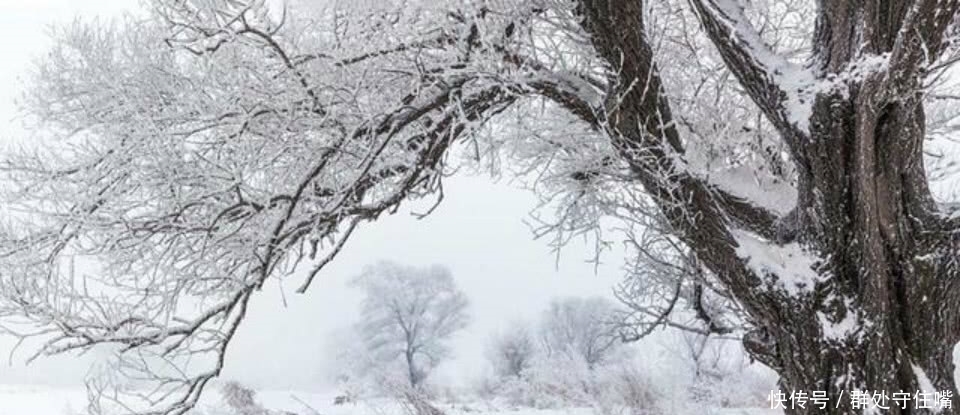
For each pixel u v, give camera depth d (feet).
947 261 13.47
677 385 33.14
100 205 16.75
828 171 13.51
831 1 13.50
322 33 17.48
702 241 15.02
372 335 125.90
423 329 130.82
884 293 13.25
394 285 129.18
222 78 16.69
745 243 14.87
